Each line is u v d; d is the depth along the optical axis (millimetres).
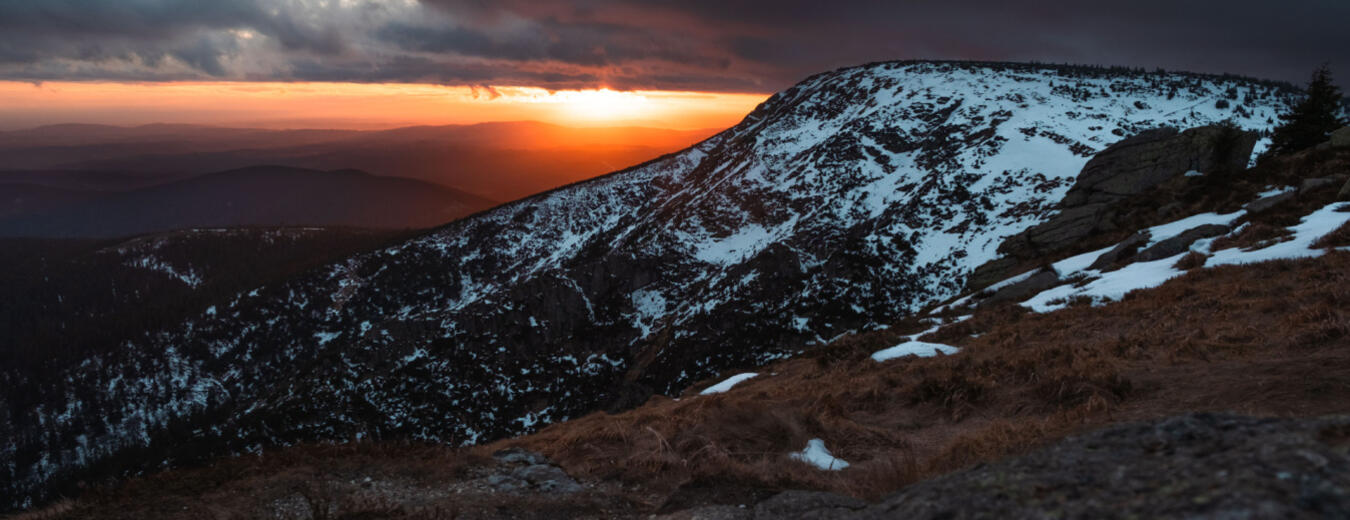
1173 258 25141
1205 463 1888
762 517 5438
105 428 151000
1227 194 38094
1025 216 63938
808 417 10062
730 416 9664
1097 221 46312
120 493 6430
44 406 164250
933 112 117812
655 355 76812
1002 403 10773
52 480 129750
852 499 5660
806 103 164625
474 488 7094
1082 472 2244
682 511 6145
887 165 101500
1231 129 47188
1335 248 17609
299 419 90938
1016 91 121375
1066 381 10211
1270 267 17406
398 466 7691
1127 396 8969
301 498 6527
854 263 69938
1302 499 1339
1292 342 9742
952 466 6898
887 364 18328
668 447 8391
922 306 56031
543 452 9352
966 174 83312
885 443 9414
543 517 6230
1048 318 20234
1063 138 85812
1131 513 1657
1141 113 106875
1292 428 2062
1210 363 9930
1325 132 44531
